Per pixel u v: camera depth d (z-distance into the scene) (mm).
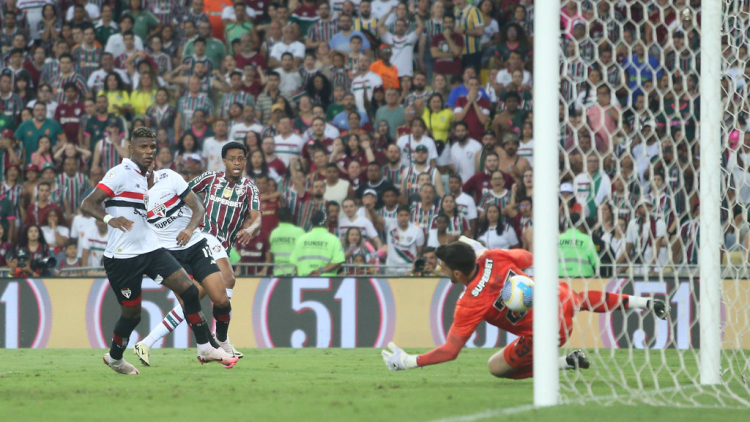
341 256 34594
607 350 29078
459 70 48000
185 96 46375
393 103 45219
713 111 17859
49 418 12117
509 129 43688
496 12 48781
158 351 30453
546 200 13375
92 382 17828
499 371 17312
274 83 46562
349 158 42875
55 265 37938
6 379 18703
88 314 33562
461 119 44125
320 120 44094
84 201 18250
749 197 27672
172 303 33094
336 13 50250
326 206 37781
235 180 24078
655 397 14906
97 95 47469
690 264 23484
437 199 41188
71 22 49781
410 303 33188
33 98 48719
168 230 22016
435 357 15984
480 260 16078
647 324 30938
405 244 38094
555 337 13492
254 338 33375
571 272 22344
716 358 17734
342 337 33250
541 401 13562
